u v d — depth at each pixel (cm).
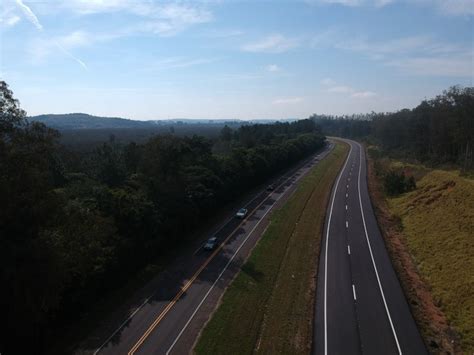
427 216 5103
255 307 3173
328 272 3759
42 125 2588
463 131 7450
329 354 2489
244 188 7494
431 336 2673
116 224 3853
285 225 5378
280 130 16588
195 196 5409
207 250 4531
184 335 2820
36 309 2520
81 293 3133
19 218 2398
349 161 11881
